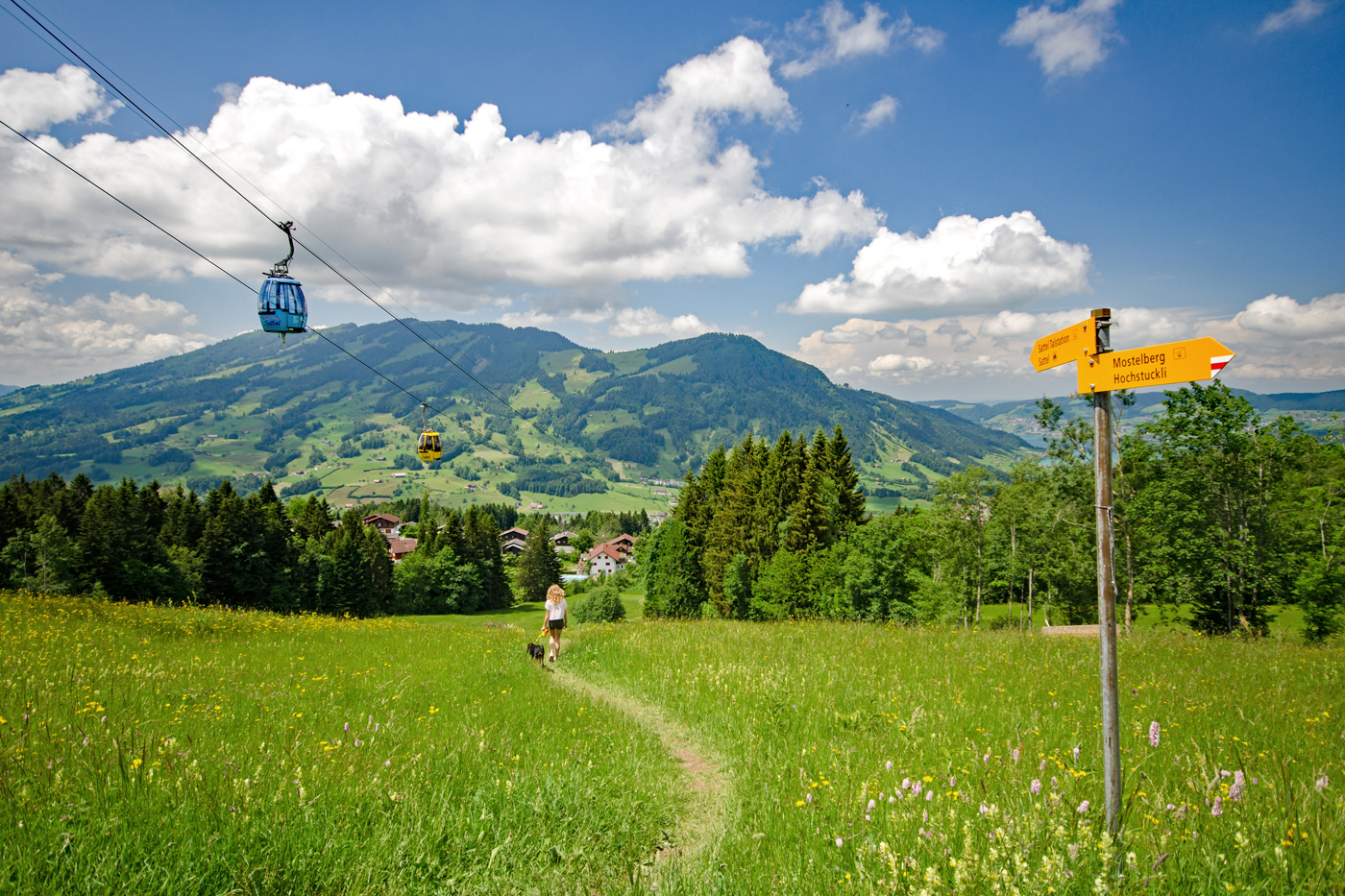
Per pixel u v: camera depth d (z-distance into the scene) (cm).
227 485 7838
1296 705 861
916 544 4650
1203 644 1591
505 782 555
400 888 382
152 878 343
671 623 2309
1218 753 599
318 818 436
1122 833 367
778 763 675
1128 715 808
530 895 398
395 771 548
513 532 19788
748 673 1123
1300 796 434
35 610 1493
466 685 1073
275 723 712
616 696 1116
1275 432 2941
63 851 352
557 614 1505
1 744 495
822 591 4816
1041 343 462
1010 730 746
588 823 505
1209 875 347
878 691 988
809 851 439
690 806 604
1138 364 364
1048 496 3738
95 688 779
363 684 1030
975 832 413
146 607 1905
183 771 480
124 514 6538
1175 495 3038
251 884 357
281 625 1805
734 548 6019
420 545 10719
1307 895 327
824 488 5247
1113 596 381
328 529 9325
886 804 490
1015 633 1872
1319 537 2933
